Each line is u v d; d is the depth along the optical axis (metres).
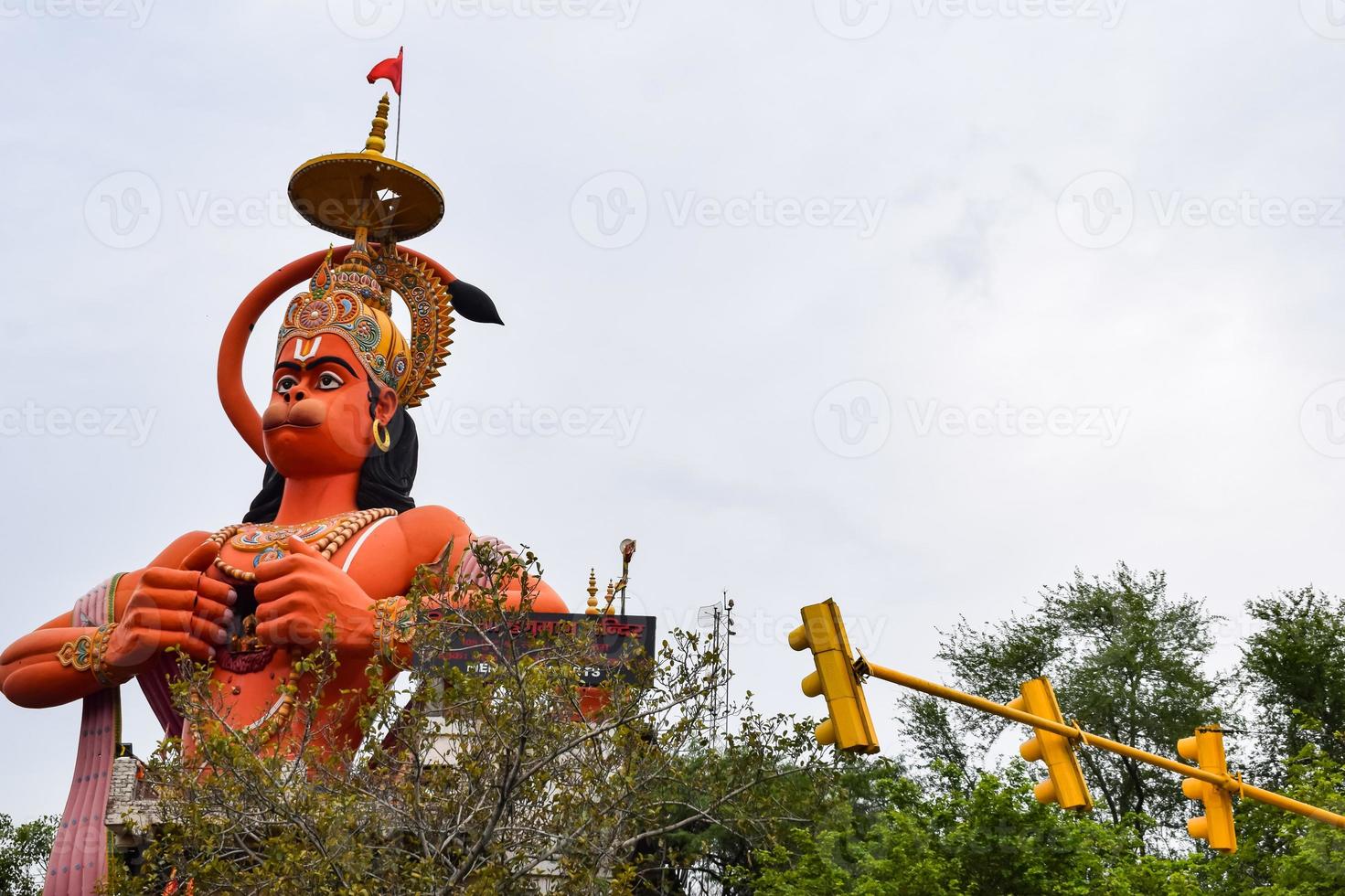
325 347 30.03
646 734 20.89
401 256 32.78
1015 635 44.41
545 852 19.75
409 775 20.00
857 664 15.58
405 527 29.19
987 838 25.81
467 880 19.11
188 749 26.00
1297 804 17.27
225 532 28.67
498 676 20.22
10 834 41.19
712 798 21.22
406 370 31.61
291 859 18.14
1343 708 37.72
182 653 23.69
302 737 22.94
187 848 20.52
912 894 25.06
